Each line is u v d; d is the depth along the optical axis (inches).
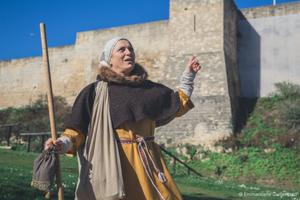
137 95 136.4
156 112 137.3
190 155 932.0
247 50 1131.9
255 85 1105.4
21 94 1542.8
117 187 126.4
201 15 1087.6
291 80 1072.2
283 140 872.9
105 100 135.9
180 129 1016.2
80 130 133.3
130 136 134.1
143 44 1240.2
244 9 1157.7
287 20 1103.0
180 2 1119.6
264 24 1126.4
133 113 134.4
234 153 892.0
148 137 137.9
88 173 130.2
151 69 1210.6
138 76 139.7
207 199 456.8
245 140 919.0
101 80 140.9
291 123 927.0
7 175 405.4
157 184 132.4
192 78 145.4
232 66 1086.4
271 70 1097.4
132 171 131.0
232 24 1120.2
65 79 1417.3
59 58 1445.6
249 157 860.0
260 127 960.3
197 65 145.6
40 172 124.8
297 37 1085.1
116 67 140.1
